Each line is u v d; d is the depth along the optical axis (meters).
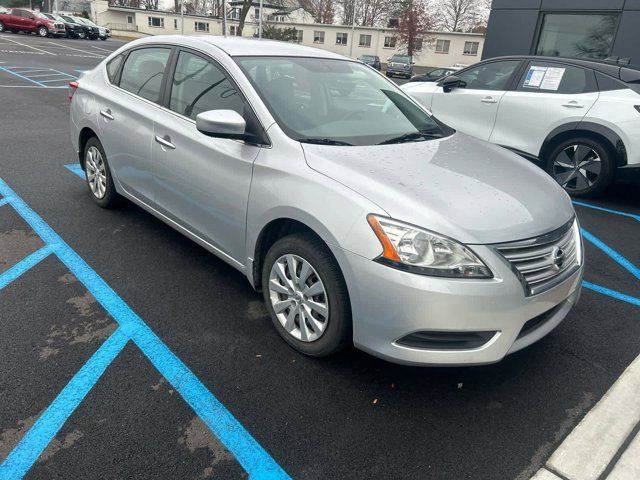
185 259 3.97
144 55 4.14
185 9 78.62
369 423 2.46
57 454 2.17
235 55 3.39
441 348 2.39
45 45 28.25
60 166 6.16
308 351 2.82
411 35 49.00
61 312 3.17
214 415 2.44
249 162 2.95
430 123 3.76
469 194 2.62
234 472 2.15
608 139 5.77
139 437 2.28
